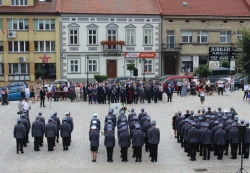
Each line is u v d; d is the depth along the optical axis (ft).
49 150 66.13
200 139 61.57
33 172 54.95
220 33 174.40
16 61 164.25
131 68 154.10
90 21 164.25
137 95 113.19
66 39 163.84
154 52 169.17
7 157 62.54
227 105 108.27
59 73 164.96
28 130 70.23
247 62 75.25
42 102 111.14
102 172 54.95
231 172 55.11
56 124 67.97
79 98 122.83
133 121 67.10
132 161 60.80
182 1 177.06
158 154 64.54
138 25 167.02
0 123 87.61
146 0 174.50
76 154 64.23
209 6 176.24
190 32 172.14
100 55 166.20
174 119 73.72
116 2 171.12
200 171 55.67
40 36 163.53
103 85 113.70
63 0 168.86
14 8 162.09
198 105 108.68
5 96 112.78
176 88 133.90
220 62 174.81
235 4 180.04
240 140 57.93
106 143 59.72
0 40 162.61
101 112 99.35
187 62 173.47
